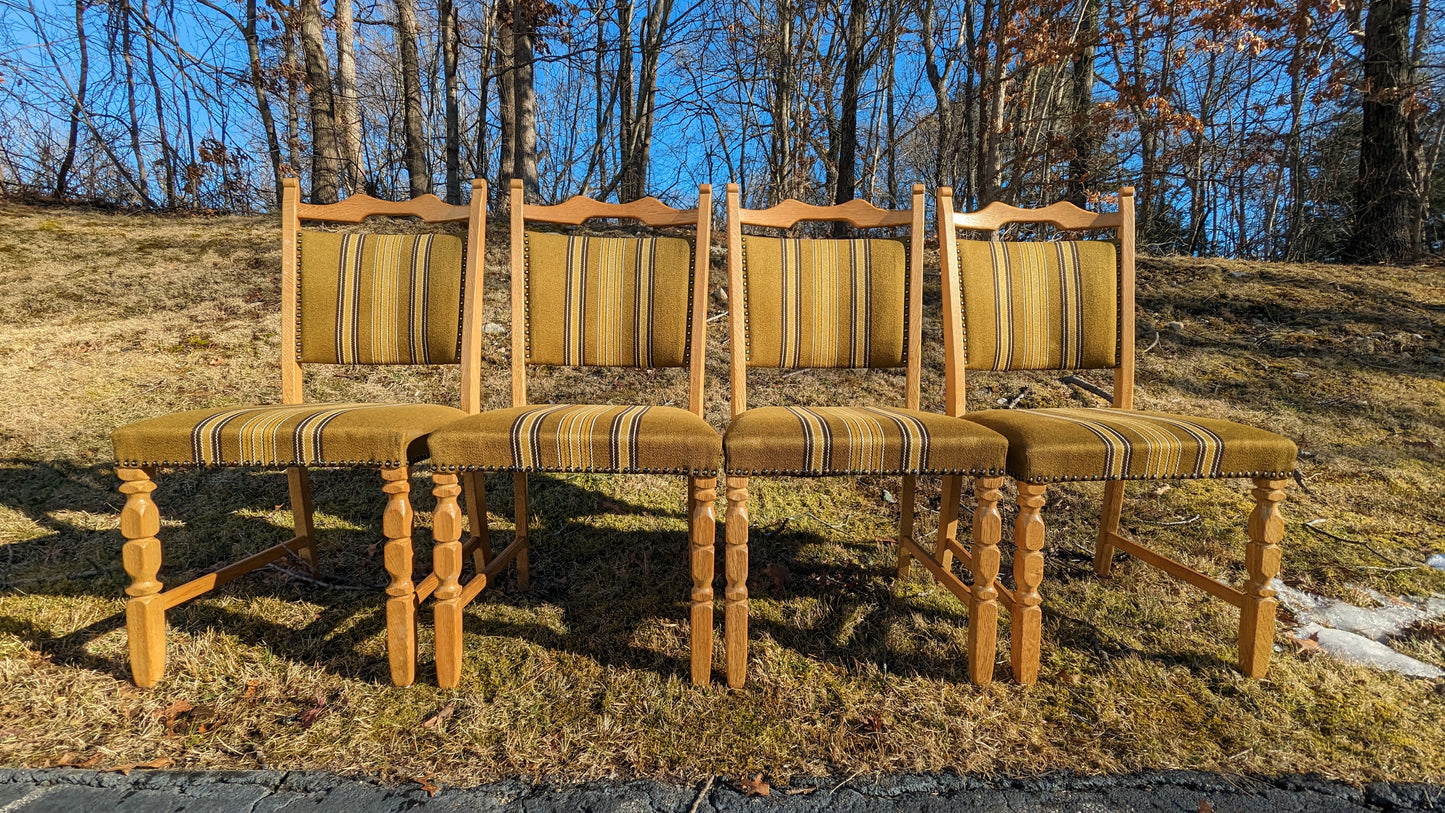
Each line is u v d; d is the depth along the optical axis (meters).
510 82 9.16
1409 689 1.40
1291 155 9.33
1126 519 2.29
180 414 1.42
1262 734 1.26
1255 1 4.93
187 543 2.02
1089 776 1.15
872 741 1.23
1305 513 2.28
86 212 6.58
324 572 1.90
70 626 1.56
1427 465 2.58
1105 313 1.90
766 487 2.56
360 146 9.12
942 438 1.35
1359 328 3.95
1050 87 7.19
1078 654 1.54
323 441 1.32
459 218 1.86
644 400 3.15
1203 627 1.65
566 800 1.08
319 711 1.29
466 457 1.33
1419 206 6.60
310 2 7.54
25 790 1.07
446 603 1.35
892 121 12.83
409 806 1.06
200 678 1.39
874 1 7.77
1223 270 5.08
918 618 1.70
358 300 1.83
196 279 4.27
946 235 1.88
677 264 1.85
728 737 1.24
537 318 1.81
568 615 1.70
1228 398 3.20
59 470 2.36
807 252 1.87
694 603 1.38
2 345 3.20
